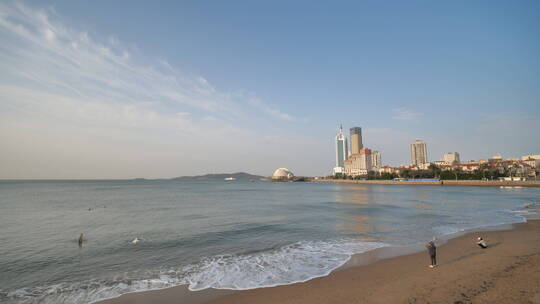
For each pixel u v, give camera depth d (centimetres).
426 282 1348
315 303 1177
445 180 15812
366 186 17788
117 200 6925
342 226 3036
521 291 1185
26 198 7575
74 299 1298
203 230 2853
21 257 1945
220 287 1390
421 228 2852
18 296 1341
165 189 13975
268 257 1897
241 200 6956
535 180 13125
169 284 1444
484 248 1972
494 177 14500
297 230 2831
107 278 1546
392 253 1923
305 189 14450
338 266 1669
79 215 4078
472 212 4125
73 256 1969
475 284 1290
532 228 2716
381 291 1266
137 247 2198
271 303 1195
